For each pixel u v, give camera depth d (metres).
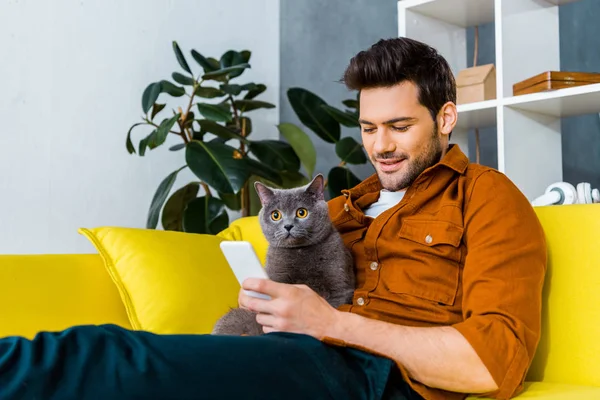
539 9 2.64
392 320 1.37
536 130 2.57
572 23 3.59
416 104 1.43
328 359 1.07
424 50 1.47
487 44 3.40
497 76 2.48
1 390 0.81
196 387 0.91
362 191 1.67
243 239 2.23
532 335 1.20
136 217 3.28
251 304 1.19
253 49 3.87
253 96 3.38
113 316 1.89
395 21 3.54
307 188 1.69
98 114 3.17
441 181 1.45
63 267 1.85
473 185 1.39
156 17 3.42
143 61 3.35
